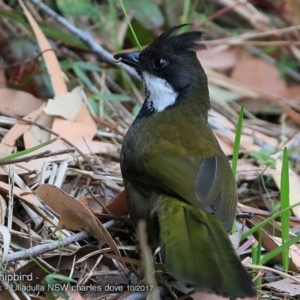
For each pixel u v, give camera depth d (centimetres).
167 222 712
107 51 1238
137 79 1188
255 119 1227
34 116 1016
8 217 796
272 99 1255
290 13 1404
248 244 814
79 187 916
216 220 712
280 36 1390
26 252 724
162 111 866
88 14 1195
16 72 1122
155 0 1272
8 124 993
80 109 1048
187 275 647
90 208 866
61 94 1060
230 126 1170
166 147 794
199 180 751
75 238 777
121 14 1277
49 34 1166
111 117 1115
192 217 713
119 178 945
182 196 738
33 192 801
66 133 1006
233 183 784
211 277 641
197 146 803
